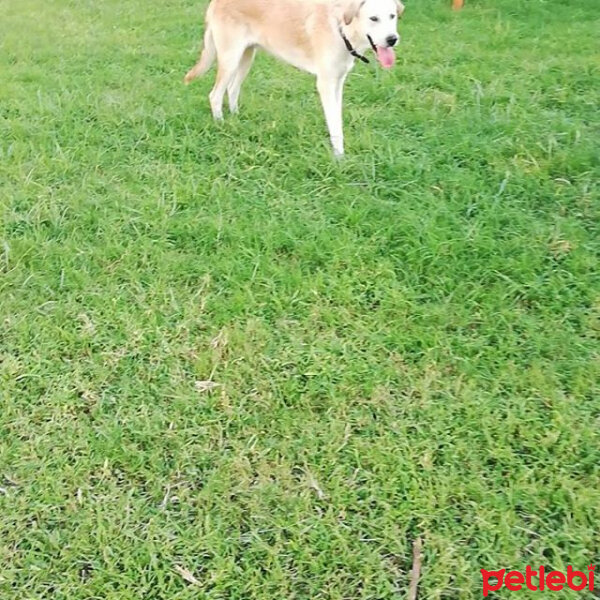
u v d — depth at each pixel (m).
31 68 6.52
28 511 3.58
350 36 4.93
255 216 4.66
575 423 3.75
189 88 6.00
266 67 6.29
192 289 4.33
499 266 4.32
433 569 3.40
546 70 5.97
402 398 3.87
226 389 3.92
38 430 3.81
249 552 3.47
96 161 5.12
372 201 4.71
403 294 4.23
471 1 7.47
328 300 4.23
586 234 4.45
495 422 3.75
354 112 5.50
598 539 3.46
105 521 3.55
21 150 5.22
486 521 3.50
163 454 3.74
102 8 8.15
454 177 4.83
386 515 3.53
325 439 3.74
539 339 4.03
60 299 4.28
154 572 3.43
